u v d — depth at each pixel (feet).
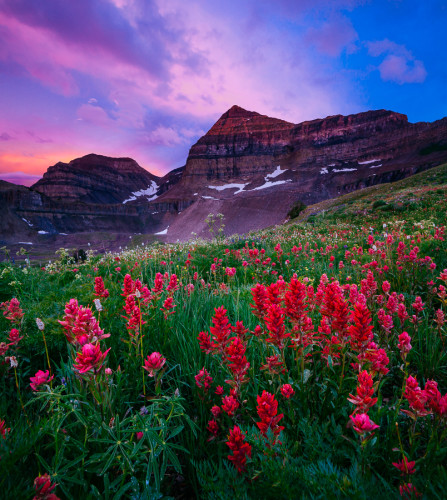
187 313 13.93
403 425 6.98
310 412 7.35
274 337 7.25
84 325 6.50
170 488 6.52
